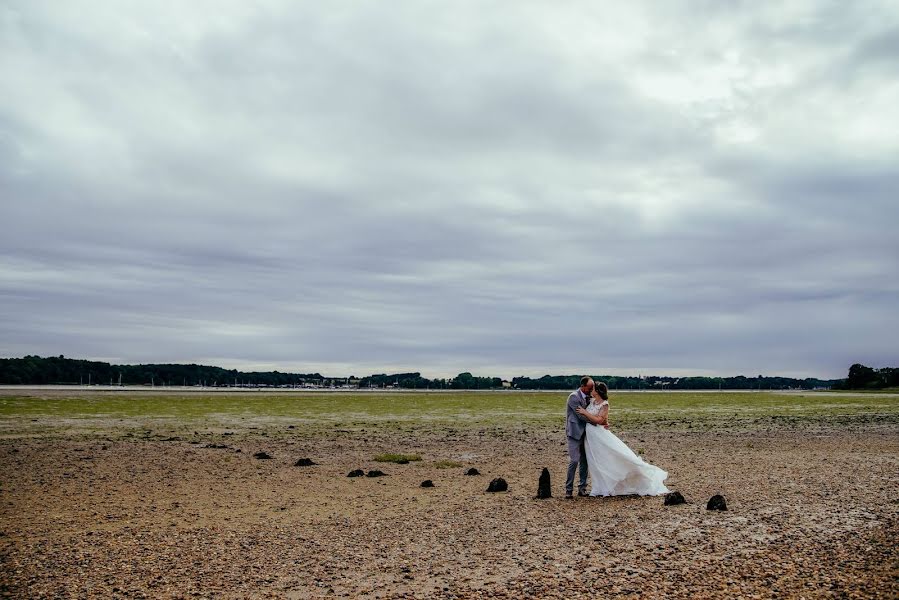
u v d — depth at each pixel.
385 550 9.86
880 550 9.16
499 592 7.74
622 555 9.27
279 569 8.87
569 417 14.97
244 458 22.41
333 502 14.22
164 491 15.55
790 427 37.25
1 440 27.44
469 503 14.01
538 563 8.97
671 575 8.20
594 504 13.56
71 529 11.38
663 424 40.88
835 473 17.48
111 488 15.89
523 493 15.37
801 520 11.30
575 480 17.75
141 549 9.95
